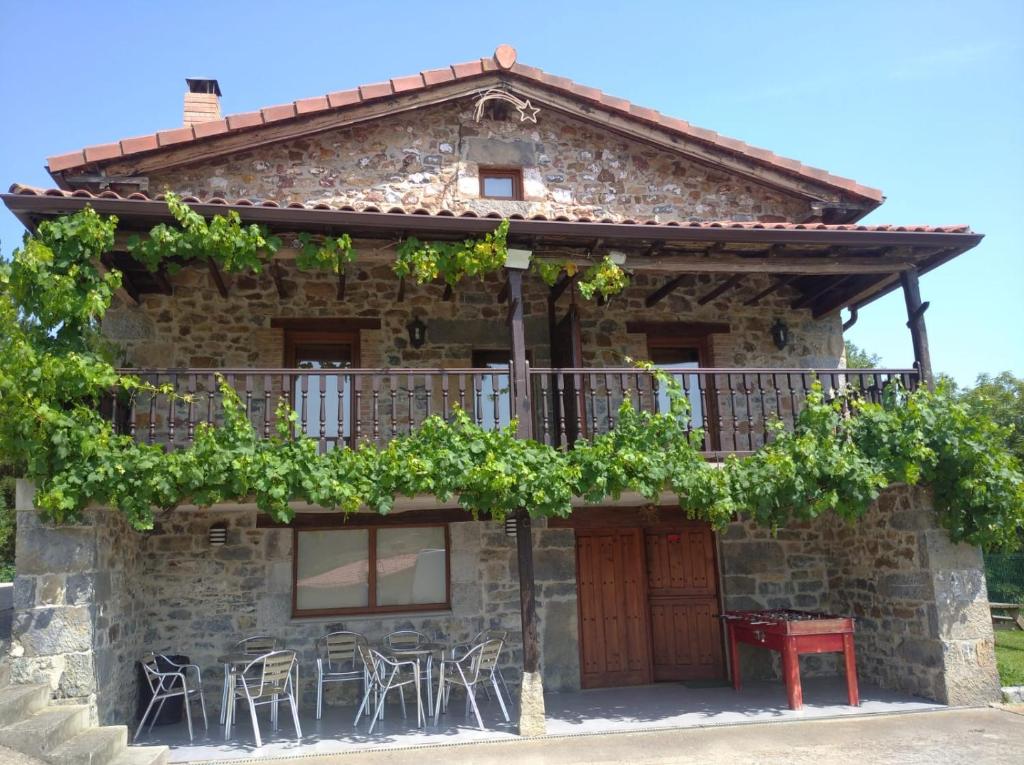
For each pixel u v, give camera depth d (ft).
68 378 18.48
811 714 22.43
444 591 27.04
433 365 27.73
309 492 19.17
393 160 27.96
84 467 18.34
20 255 18.66
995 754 18.42
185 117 29.81
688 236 22.38
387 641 25.25
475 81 28.43
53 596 18.70
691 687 27.02
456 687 25.99
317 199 27.14
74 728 17.35
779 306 30.60
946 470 23.02
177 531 25.44
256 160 27.04
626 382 28.66
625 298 29.37
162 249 19.95
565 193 28.96
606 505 27.04
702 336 29.96
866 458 22.54
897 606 25.00
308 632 25.61
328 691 25.39
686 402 21.86
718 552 28.78
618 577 28.50
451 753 19.39
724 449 28.73
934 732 20.38
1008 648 33.68
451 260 21.89
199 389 25.99
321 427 20.88
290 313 27.22
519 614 26.94
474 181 28.32
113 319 25.82
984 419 22.94
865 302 28.81
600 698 25.48
